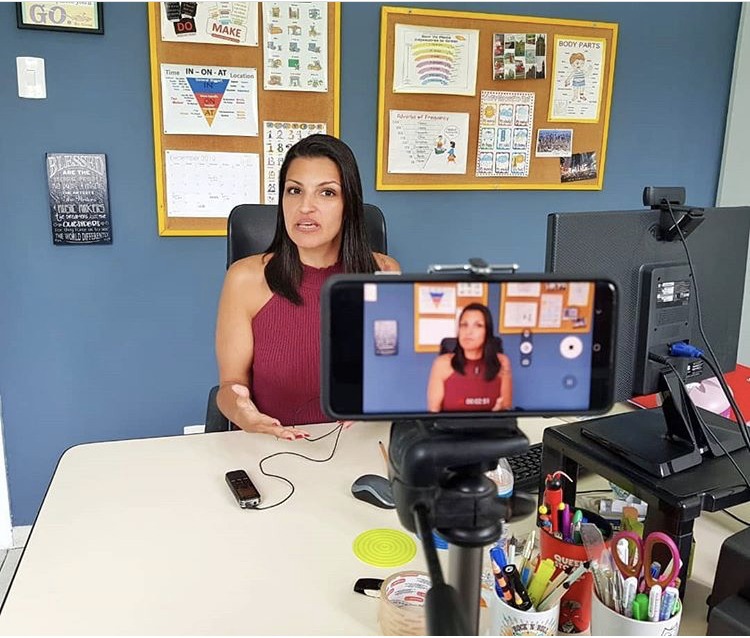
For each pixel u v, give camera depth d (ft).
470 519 1.70
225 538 3.27
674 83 8.61
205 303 7.45
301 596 2.86
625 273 3.20
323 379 1.76
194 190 7.10
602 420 3.62
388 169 7.64
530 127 8.04
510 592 2.53
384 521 3.44
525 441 1.75
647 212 3.24
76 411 7.37
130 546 3.18
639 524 3.13
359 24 7.23
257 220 5.49
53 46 6.49
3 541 7.39
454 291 1.78
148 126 6.89
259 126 7.14
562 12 7.87
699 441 3.29
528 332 1.82
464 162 7.88
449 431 1.76
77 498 3.61
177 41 6.73
